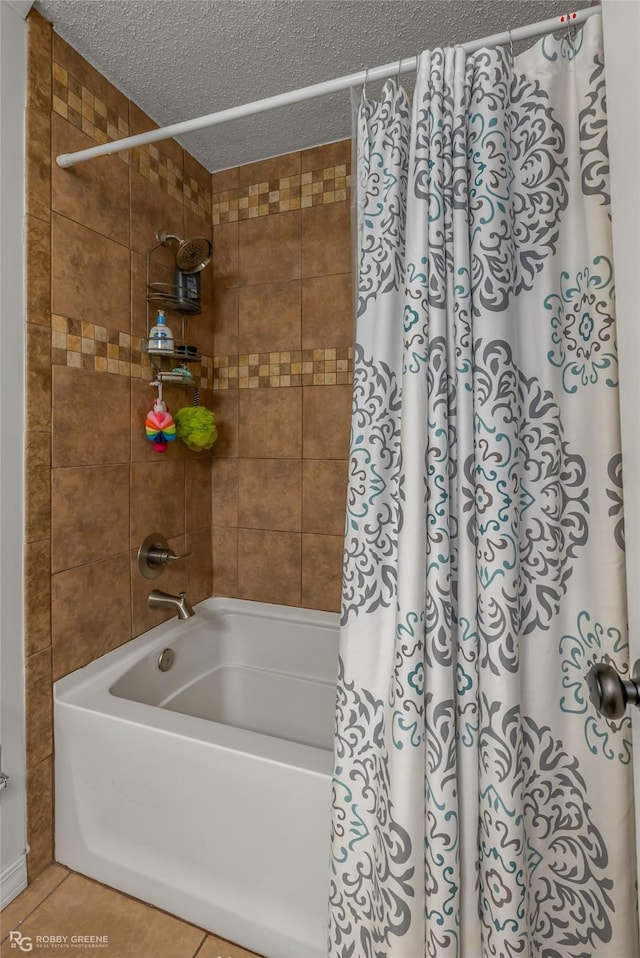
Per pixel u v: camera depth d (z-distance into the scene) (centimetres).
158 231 171
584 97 85
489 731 83
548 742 87
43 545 129
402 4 123
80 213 139
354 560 95
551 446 86
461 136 87
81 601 142
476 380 85
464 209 87
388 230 94
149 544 170
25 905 120
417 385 86
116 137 152
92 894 124
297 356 194
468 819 85
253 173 198
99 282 146
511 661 83
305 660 187
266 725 190
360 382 96
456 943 83
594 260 84
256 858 109
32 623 126
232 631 198
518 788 83
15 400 121
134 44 136
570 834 87
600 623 84
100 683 141
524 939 82
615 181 56
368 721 93
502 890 82
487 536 84
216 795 112
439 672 84
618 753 83
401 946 83
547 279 86
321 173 188
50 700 131
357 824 93
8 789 120
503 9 125
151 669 161
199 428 172
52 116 129
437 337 86
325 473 192
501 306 84
